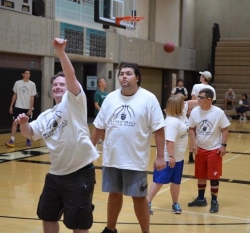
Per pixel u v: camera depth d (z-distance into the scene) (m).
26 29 12.27
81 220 2.90
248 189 6.28
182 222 4.62
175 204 4.97
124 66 3.68
